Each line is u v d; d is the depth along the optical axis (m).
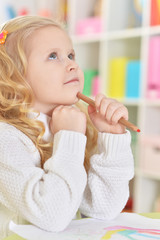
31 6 3.16
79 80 0.88
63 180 0.71
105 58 2.53
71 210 0.70
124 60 2.45
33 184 0.69
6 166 0.72
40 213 0.67
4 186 0.72
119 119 0.82
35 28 0.87
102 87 2.52
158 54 2.23
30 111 0.85
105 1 2.52
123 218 0.79
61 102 0.85
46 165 0.73
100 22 2.56
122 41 2.60
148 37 2.28
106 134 0.83
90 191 0.84
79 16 2.73
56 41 0.86
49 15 2.88
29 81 0.86
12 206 0.74
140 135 2.30
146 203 2.37
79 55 2.74
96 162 0.82
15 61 0.87
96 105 0.85
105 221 0.77
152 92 2.27
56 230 0.67
